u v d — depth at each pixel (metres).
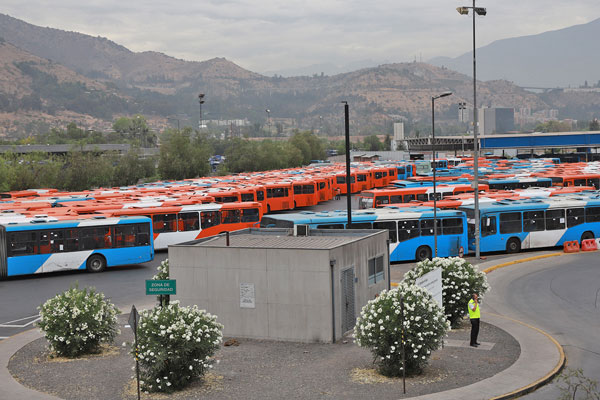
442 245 41.66
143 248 40.12
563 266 38.34
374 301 19.27
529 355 20.39
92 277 37.59
